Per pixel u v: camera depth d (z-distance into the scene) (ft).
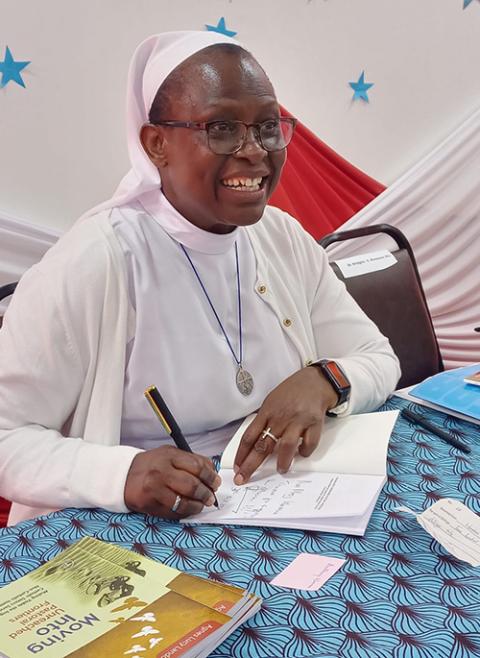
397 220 9.48
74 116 7.18
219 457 3.64
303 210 8.92
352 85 9.04
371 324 4.70
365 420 3.59
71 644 2.05
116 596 2.28
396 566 2.52
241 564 2.60
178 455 3.07
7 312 3.78
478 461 3.36
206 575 2.54
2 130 6.79
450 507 2.79
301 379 3.73
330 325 4.61
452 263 9.87
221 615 2.11
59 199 7.24
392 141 9.50
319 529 2.78
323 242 6.36
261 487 3.17
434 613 2.23
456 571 2.47
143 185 3.84
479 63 9.64
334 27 8.75
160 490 2.96
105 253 3.73
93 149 7.37
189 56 3.50
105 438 3.69
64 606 2.26
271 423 3.43
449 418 3.89
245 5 8.10
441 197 9.64
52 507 3.28
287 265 4.47
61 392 3.67
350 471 3.18
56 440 3.45
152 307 3.76
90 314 3.65
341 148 9.21
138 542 2.82
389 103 9.34
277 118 3.56
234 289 4.06
